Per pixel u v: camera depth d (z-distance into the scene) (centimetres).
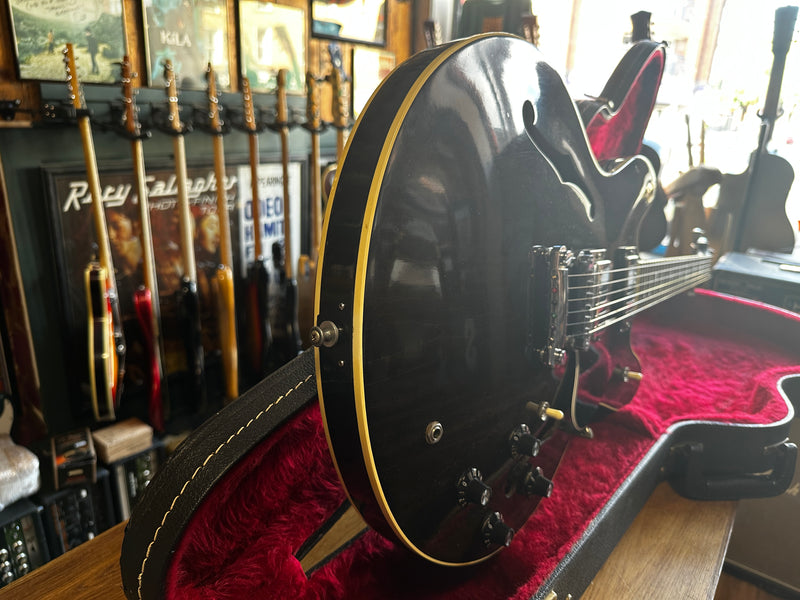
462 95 43
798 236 160
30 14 115
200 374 147
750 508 114
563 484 71
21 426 129
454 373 47
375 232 39
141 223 129
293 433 55
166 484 44
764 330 121
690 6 161
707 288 133
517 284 53
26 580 61
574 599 60
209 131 138
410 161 40
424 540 49
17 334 124
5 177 117
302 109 176
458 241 45
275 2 162
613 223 72
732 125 161
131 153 135
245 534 54
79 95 116
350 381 40
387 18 199
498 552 60
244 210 164
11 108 113
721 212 152
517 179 50
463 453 51
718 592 115
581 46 186
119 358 129
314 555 57
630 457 76
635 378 84
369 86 199
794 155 157
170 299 149
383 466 43
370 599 54
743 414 87
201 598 50
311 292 166
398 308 41
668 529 75
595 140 80
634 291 83
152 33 136
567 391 67
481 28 101
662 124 167
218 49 153
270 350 166
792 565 112
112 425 136
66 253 127
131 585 47
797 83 150
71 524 118
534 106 51
